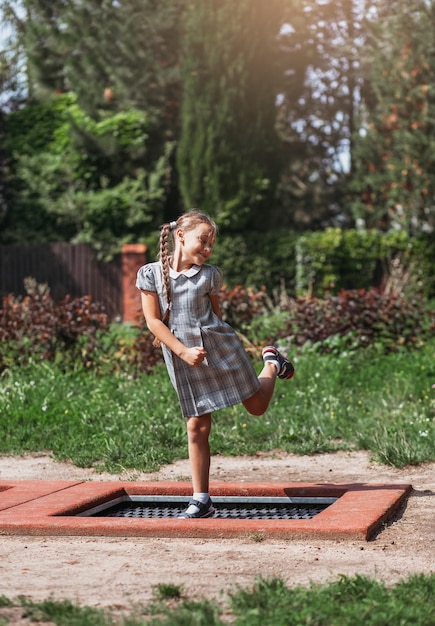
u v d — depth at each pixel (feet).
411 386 29.66
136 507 17.34
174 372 15.34
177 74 78.69
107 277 71.51
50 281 70.85
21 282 70.79
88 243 71.36
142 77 79.66
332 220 93.40
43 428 25.39
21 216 79.30
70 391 29.94
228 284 69.36
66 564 12.32
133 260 70.90
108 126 77.46
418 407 26.89
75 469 21.26
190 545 13.37
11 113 83.20
